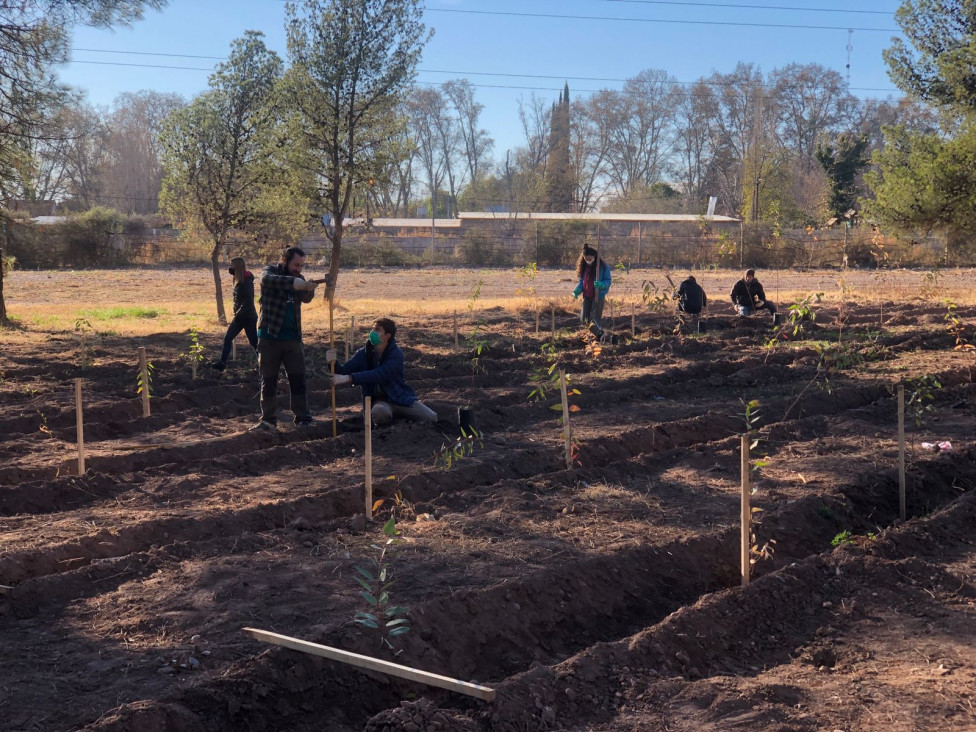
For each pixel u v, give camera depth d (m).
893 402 9.68
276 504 6.48
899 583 5.24
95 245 45.19
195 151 18.56
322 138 18.67
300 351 9.02
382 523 6.23
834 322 17.00
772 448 8.24
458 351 14.38
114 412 9.83
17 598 4.82
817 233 43.25
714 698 4.00
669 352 14.33
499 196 82.25
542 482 7.14
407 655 4.29
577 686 4.06
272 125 18.73
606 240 45.28
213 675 3.96
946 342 14.77
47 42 15.34
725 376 12.14
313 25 18.48
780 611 4.93
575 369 12.89
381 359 9.20
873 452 7.83
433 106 80.75
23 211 18.91
